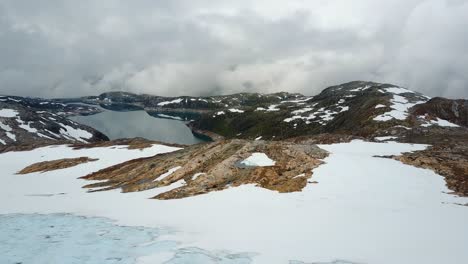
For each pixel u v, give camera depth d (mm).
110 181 60281
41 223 33094
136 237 27734
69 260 23312
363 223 27625
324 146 71375
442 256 21250
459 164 45938
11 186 66000
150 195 45062
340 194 36062
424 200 33781
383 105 147875
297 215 30688
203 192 42156
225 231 28000
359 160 48438
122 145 104562
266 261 22062
